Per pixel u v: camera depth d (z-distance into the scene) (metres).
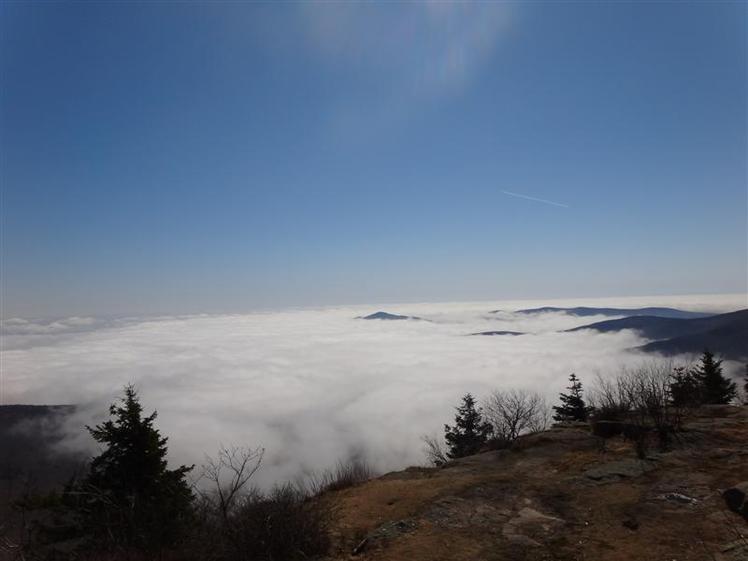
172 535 6.73
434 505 7.65
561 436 11.20
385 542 6.53
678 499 6.66
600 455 9.29
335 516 7.63
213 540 6.39
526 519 6.80
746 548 5.13
